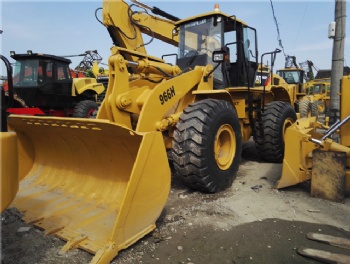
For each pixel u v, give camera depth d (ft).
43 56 29.78
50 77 30.73
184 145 11.90
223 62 15.10
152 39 17.38
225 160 13.35
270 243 8.94
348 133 12.94
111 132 8.95
